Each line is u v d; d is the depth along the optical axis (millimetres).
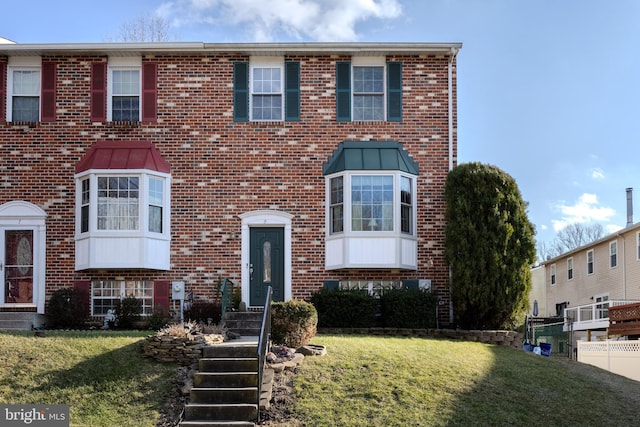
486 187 19281
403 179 20250
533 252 19234
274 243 20312
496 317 19156
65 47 20312
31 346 14336
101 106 20484
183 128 20438
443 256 20172
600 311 30359
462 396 12938
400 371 13820
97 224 19609
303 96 20641
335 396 12617
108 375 13242
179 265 20062
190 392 12383
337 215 20156
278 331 14875
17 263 20141
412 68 20797
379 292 19891
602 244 34281
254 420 11852
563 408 12977
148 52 20594
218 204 20234
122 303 19047
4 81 20609
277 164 20375
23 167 20312
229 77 20641
